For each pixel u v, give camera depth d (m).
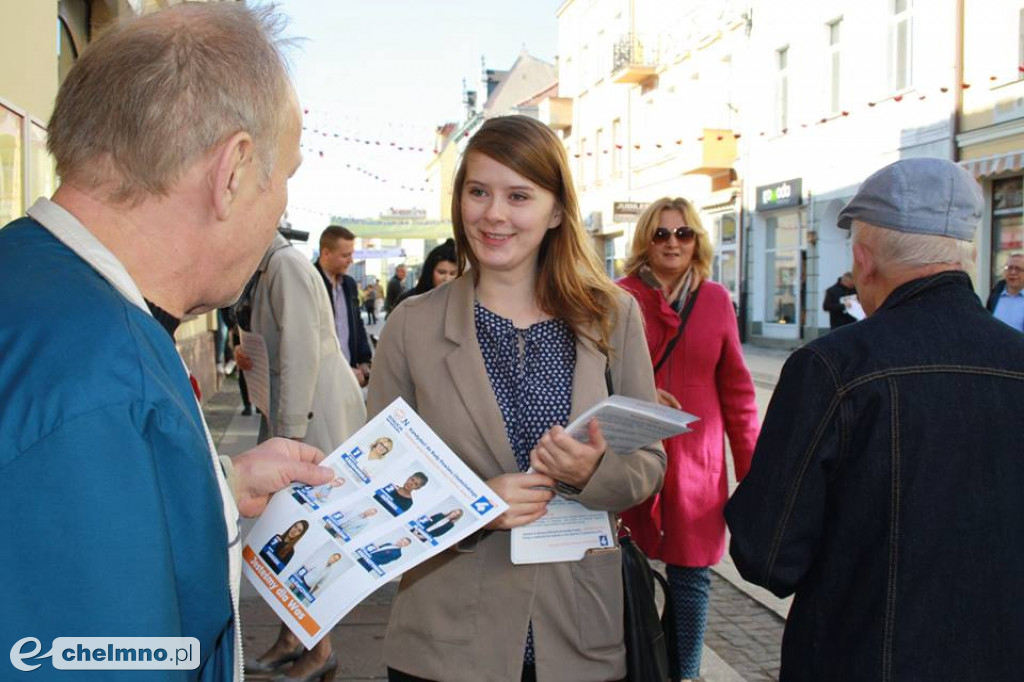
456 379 1.90
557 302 1.99
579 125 33.34
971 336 1.57
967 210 1.63
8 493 0.80
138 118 1.02
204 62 1.05
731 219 22.08
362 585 1.50
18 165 3.85
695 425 3.18
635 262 3.36
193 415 0.96
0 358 0.85
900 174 1.65
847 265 18.27
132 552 0.83
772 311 20.67
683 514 3.12
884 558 1.50
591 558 1.87
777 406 1.65
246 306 3.70
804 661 1.61
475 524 1.59
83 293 0.91
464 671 1.79
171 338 0.99
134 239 1.06
